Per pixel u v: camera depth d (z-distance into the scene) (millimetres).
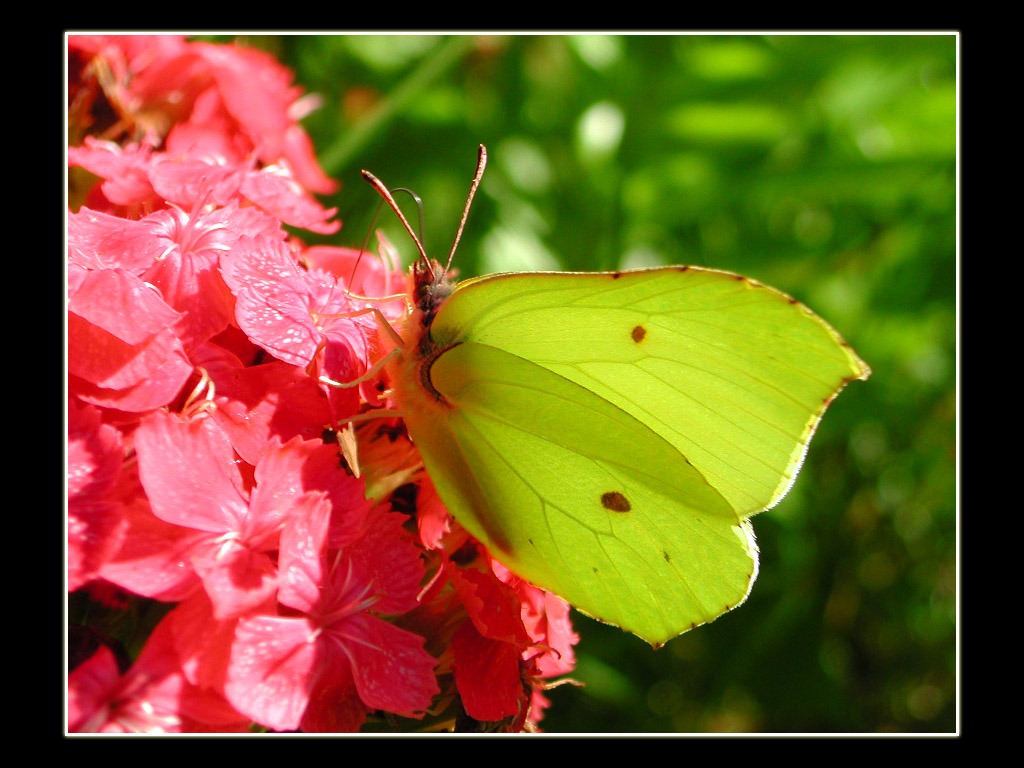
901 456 161
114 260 90
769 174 156
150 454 83
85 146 106
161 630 80
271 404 91
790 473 100
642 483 99
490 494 100
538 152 156
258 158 117
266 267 95
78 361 84
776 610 154
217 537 84
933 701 158
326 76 152
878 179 155
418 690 87
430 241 147
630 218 156
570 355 103
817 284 157
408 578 91
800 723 154
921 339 157
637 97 157
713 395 101
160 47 115
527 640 95
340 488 89
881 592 162
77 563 79
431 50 154
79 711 77
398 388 97
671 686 152
